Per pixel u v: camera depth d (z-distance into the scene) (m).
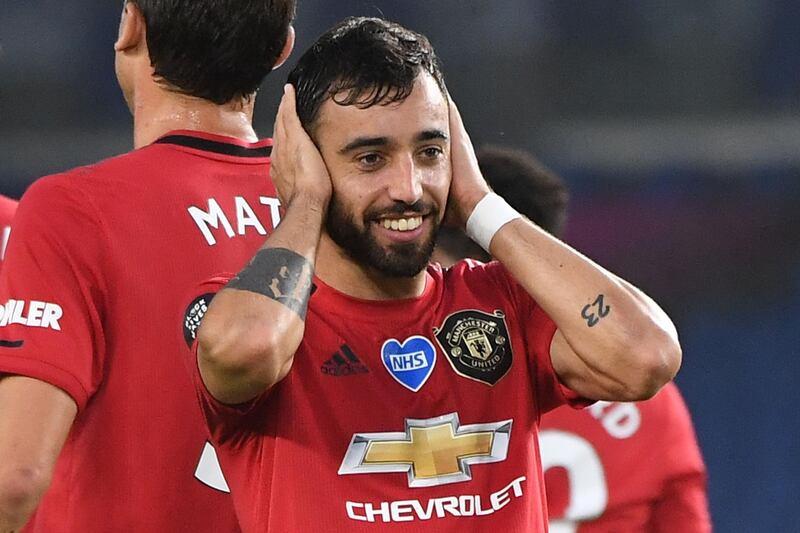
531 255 8.85
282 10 10.30
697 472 12.03
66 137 37.53
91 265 9.40
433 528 8.20
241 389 8.13
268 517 8.30
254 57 10.25
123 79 10.58
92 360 9.35
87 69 37.66
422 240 8.40
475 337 8.74
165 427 9.45
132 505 9.41
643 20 38.69
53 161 37.38
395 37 8.48
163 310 9.52
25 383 9.09
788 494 29.64
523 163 13.77
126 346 9.45
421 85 8.35
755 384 32.28
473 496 8.31
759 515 29.27
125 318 9.45
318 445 8.28
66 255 9.36
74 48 37.59
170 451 9.45
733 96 38.44
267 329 8.07
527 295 9.10
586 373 8.74
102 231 9.49
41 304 9.23
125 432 9.42
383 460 8.29
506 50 38.34
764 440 30.88
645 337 8.59
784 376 32.41
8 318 9.22
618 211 36.22
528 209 13.57
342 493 8.20
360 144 8.27
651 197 36.50
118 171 9.77
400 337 8.62
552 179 13.85
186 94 10.25
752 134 37.94
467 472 8.36
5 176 37.16
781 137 37.91
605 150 37.66
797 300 34.03
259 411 8.40
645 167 37.09
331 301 8.66
